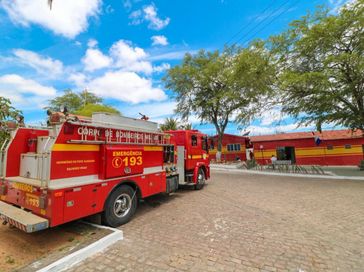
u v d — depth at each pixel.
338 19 12.40
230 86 20.14
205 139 10.31
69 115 4.12
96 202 4.36
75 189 3.95
